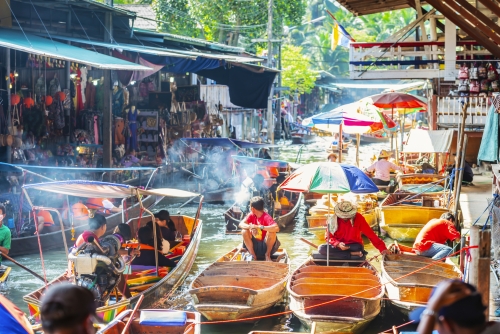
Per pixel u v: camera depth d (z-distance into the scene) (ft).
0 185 50.34
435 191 58.85
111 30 62.85
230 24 136.26
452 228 36.94
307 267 33.40
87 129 67.97
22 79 60.54
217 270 33.60
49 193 49.14
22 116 58.65
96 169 42.16
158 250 36.65
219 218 60.23
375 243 35.58
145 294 30.60
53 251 43.93
